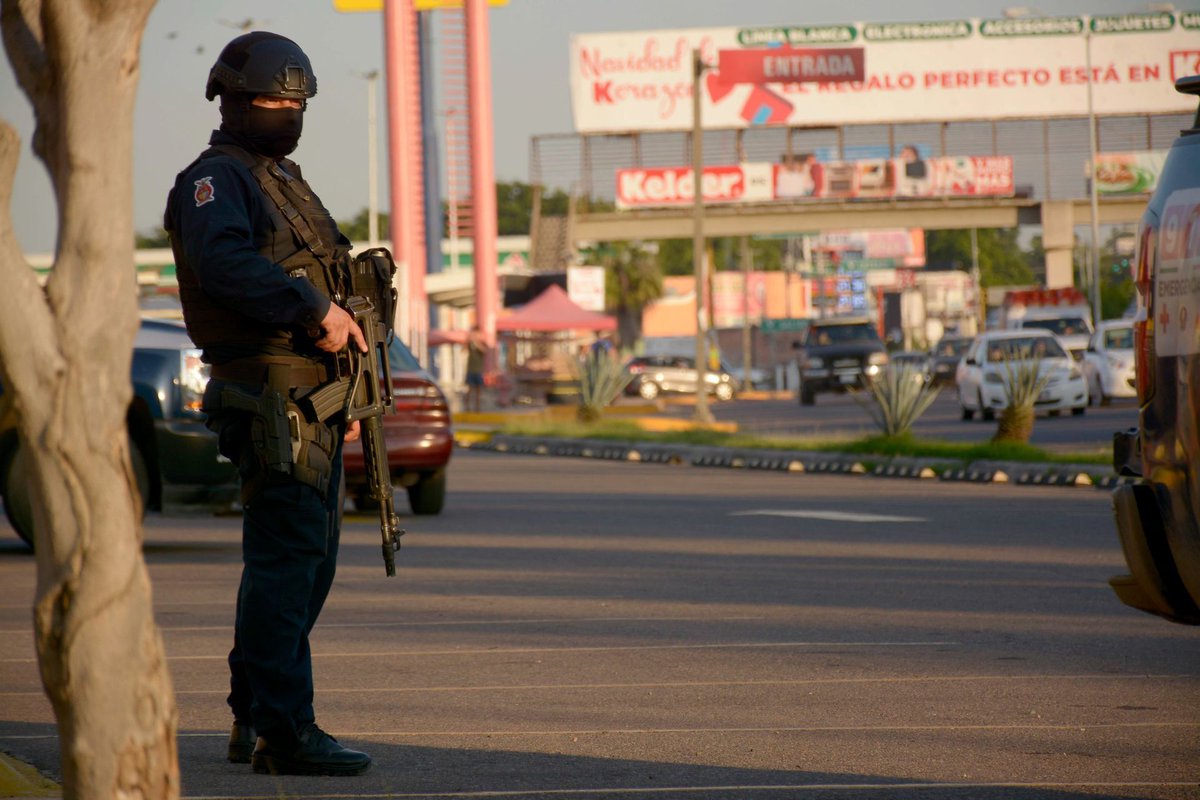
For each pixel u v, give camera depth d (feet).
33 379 22.58
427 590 84.79
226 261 40.47
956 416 309.01
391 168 423.64
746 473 189.78
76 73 22.36
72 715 23.08
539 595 82.64
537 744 47.37
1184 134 43.27
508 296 639.35
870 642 66.44
